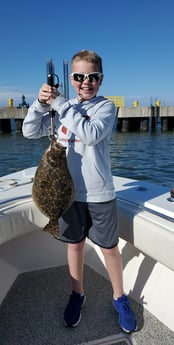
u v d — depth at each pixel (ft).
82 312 8.07
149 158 46.91
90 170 6.66
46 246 9.94
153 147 60.08
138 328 7.48
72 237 7.16
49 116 7.28
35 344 7.09
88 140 6.12
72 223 7.05
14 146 66.13
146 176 34.65
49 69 6.33
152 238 6.91
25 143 71.05
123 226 7.76
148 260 8.57
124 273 8.96
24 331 7.45
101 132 6.20
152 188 9.39
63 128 6.89
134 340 7.16
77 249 7.38
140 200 8.27
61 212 6.72
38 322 7.75
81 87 6.68
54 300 8.56
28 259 9.74
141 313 7.97
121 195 8.73
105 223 6.90
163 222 7.04
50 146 6.41
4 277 9.01
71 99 7.09
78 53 6.68
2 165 44.93
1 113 87.66
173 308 7.57
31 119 7.03
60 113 6.32
